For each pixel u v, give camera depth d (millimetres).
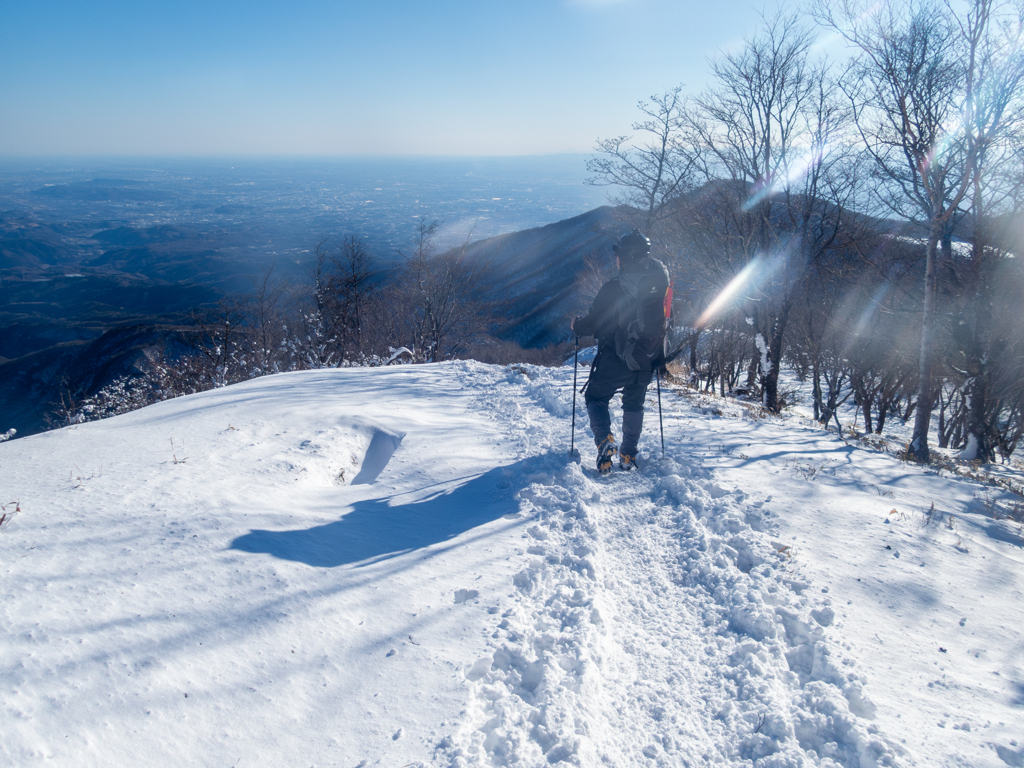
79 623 1932
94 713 1581
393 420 5473
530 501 3693
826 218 12766
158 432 4609
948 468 6852
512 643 2188
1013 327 11719
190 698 1714
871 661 2195
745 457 4594
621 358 4008
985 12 7137
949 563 3006
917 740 1789
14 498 2934
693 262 14898
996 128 7422
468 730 1729
